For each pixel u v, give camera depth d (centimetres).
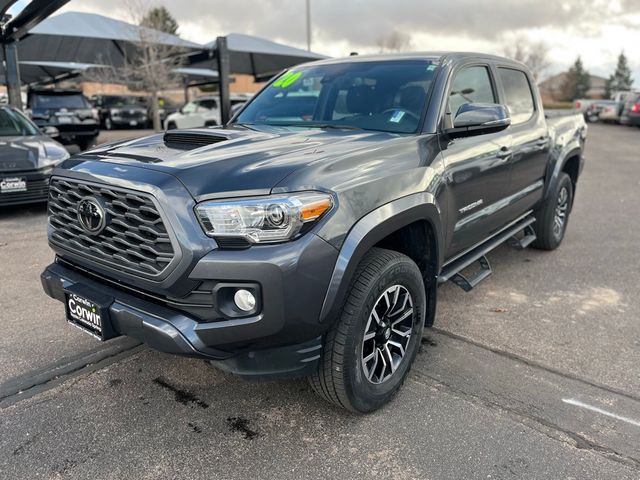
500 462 242
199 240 218
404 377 292
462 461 243
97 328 253
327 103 370
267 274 214
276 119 380
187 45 1719
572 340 362
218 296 219
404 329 291
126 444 254
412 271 279
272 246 217
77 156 280
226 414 278
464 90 367
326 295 228
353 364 254
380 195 254
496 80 414
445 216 311
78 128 1522
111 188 239
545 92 7662
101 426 267
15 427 265
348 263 232
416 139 304
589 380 311
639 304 425
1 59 1060
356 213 239
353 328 248
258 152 254
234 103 1995
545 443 255
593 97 7619
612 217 729
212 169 231
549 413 279
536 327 382
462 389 301
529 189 465
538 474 234
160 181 226
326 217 228
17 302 416
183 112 2100
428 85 341
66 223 275
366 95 358
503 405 286
